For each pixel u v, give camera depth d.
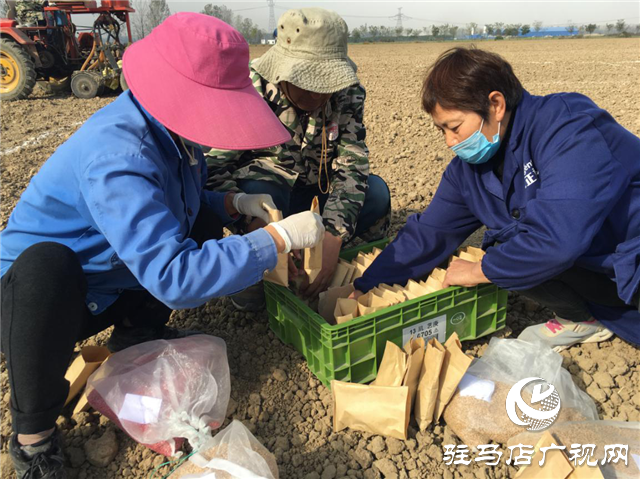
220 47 1.65
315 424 2.19
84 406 2.17
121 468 2.02
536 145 2.11
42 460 1.82
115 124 1.73
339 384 2.08
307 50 2.43
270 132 1.71
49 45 10.77
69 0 10.74
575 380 2.36
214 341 2.26
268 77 2.58
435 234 2.59
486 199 2.36
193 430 1.90
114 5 10.84
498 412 2.03
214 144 1.62
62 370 1.82
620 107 7.96
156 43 1.71
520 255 2.05
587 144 1.99
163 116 1.63
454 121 2.08
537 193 2.06
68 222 1.87
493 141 2.11
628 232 2.14
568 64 17.09
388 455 2.04
